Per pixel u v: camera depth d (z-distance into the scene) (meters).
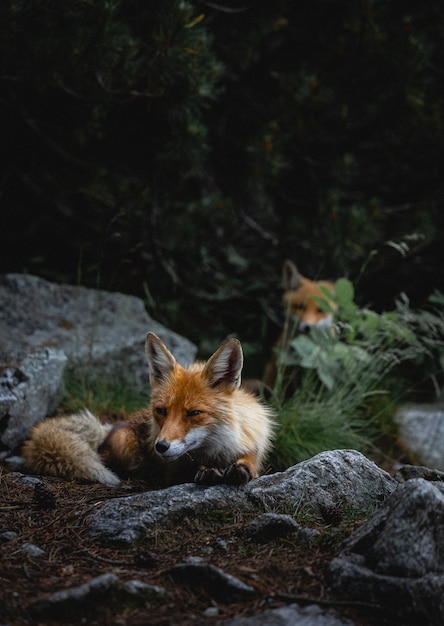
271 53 8.68
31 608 2.79
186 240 8.23
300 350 6.68
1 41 5.64
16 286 7.39
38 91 6.55
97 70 6.16
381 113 8.58
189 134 7.08
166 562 3.32
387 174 9.77
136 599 2.92
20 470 4.89
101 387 6.51
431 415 7.40
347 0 7.84
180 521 3.70
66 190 7.80
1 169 8.30
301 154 8.59
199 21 6.56
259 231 8.87
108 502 3.89
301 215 9.04
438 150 9.27
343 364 6.80
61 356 6.01
